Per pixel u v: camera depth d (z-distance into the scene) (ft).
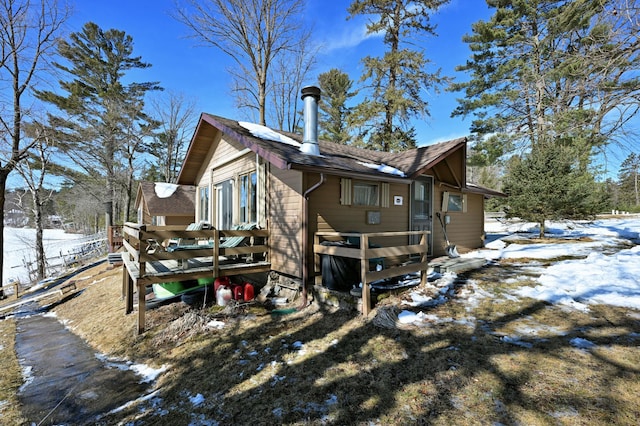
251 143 18.79
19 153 41.96
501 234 44.37
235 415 8.63
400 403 8.21
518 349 10.25
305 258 17.56
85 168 55.88
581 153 21.21
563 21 17.39
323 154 21.90
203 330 15.14
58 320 23.62
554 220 36.88
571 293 15.11
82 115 59.82
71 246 83.56
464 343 10.96
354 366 10.36
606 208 35.96
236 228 23.77
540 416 7.16
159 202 43.93
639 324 11.38
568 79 17.44
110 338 16.52
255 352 12.32
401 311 14.11
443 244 27.58
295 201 18.54
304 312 16.37
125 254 21.16
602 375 8.48
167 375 11.68
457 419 7.36
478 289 16.47
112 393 11.05
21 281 56.18
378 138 54.24
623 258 21.04
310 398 8.93
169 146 77.66
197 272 17.53
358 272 17.04
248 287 19.39
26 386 12.19
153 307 19.60
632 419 6.82
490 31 42.11
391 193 23.41
